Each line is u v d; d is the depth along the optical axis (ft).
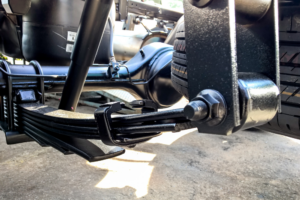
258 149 6.54
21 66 4.15
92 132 2.55
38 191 4.38
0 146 6.42
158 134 2.54
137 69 5.34
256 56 2.12
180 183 4.75
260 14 2.01
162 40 8.38
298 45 3.23
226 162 5.73
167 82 5.25
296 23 3.22
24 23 5.22
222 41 1.57
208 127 1.77
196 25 1.71
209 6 1.61
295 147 6.70
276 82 2.01
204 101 1.62
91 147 2.82
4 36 5.96
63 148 3.05
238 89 1.73
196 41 1.73
